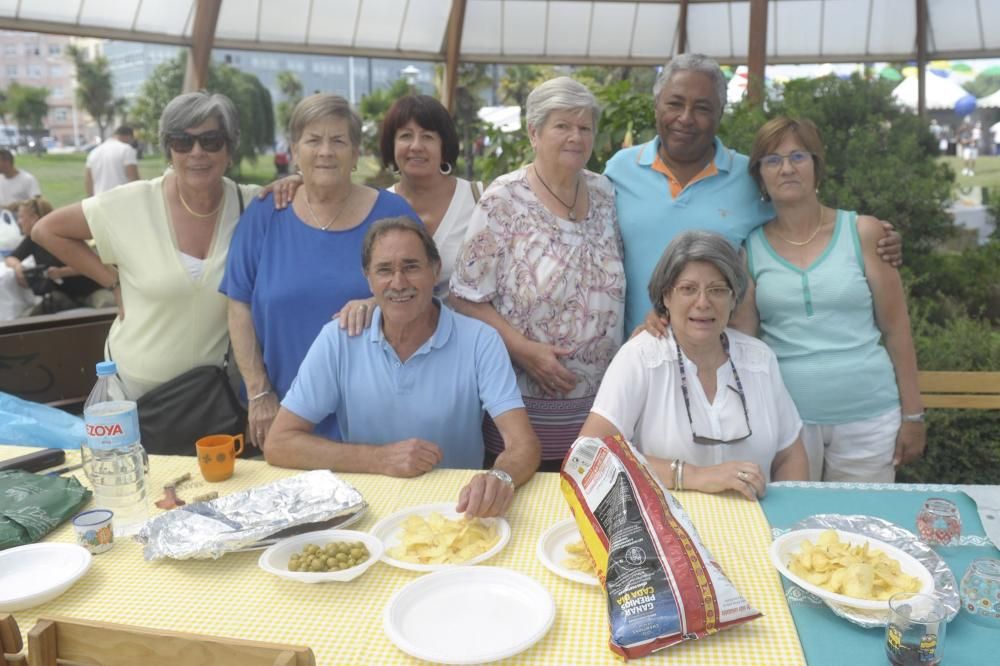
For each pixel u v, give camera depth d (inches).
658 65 355.9
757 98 276.1
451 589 62.3
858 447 103.7
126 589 64.0
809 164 99.9
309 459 87.8
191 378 109.7
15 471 82.5
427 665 53.7
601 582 60.5
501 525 73.2
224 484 84.3
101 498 78.4
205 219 112.1
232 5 287.7
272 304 104.8
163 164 118.4
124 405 80.0
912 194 249.8
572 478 67.4
